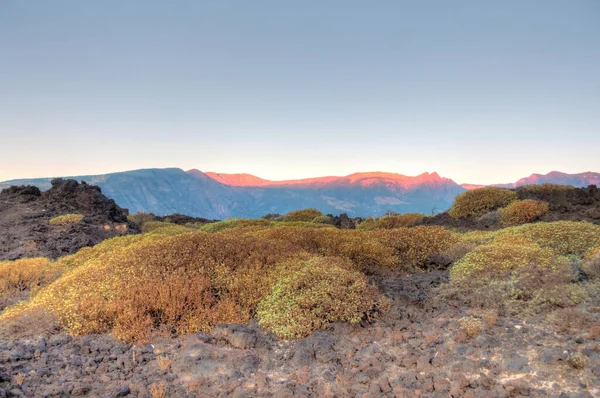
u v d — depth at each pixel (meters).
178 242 10.59
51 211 25.23
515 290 7.64
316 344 6.63
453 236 13.42
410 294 8.91
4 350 6.48
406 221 22.48
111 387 5.39
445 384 5.16
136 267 9.28
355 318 7.25
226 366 6.04
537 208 18.12
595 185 19.52
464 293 8.38
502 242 11.45
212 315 7.58
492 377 5.21
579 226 12.19
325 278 8.39
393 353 6.32
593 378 4.79
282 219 31.77
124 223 26.36
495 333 6.39
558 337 5.92
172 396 5.25
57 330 7.47
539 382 4.94
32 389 5.20
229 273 9.03
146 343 6.85
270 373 5.96
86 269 10.05
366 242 12.22
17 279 11.89
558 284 7.49
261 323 7.41
